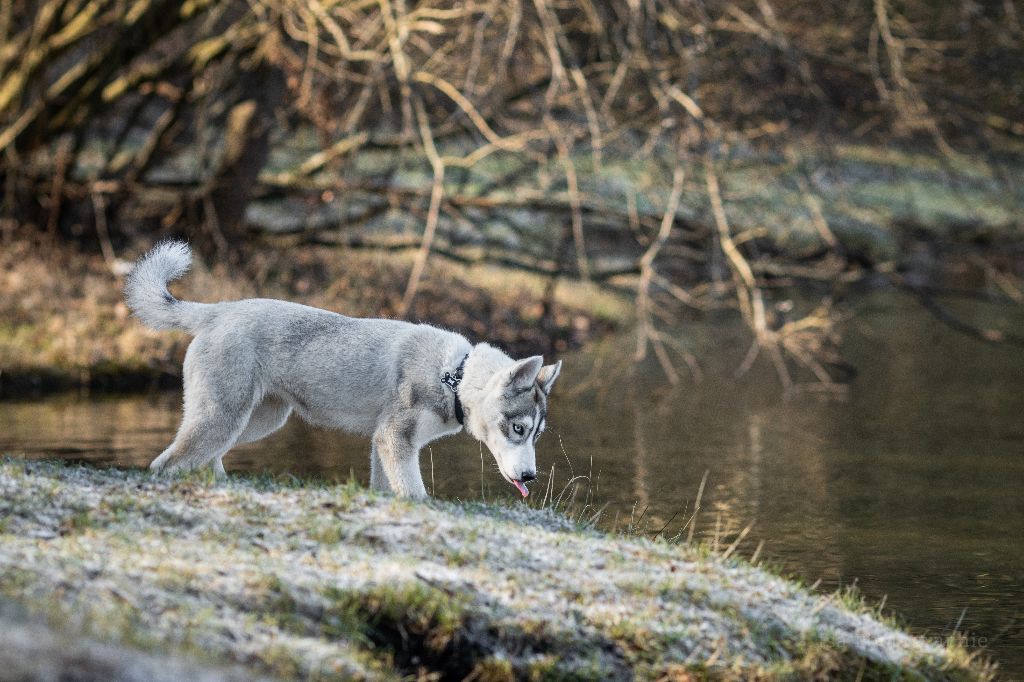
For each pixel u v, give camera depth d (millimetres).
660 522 10914
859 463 14336
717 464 14039
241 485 8273
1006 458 14758
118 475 8250
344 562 6812
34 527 6809
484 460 13578
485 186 22469
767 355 23750
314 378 8672
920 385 20703
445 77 19797
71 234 23406
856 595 9039
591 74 20109
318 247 24969
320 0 19047
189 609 5824
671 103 17875
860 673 6910
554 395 19281
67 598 5609
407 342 8719
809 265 22375
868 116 20531
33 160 22453
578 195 19688
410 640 6352
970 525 11391
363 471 12750
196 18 23078
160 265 8867
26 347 18828
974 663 7586
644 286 18219
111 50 21609
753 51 19000
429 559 7090
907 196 23500
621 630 6598
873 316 29156
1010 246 23297
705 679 6430
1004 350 24750
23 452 13344
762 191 20875
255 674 5344
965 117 20641
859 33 19953
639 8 17656
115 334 19656
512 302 25156
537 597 6781
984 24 19547
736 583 7578
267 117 22359
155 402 17625
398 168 23875
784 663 6699
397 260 25234
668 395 19469
